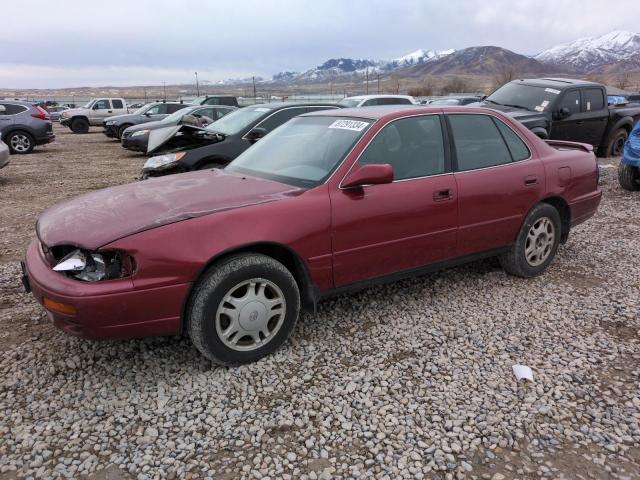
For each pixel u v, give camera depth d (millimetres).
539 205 4574
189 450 2543
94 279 2850
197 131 7910
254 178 3791
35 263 3127
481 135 4309
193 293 3023
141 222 2961
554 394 2961
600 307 4105
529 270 4664
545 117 10453
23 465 2451
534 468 2414
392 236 3668
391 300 4277
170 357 3395
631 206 7719
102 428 2711
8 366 3299
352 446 2570
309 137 4078
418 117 3992
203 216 3020
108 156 16203
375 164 3465
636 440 2594
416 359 3348
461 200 3990
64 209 3451
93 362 3342
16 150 16688
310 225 3291
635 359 3338
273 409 2854
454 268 5027
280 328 3340
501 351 3445
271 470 2414
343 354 3424
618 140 12375
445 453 2514
